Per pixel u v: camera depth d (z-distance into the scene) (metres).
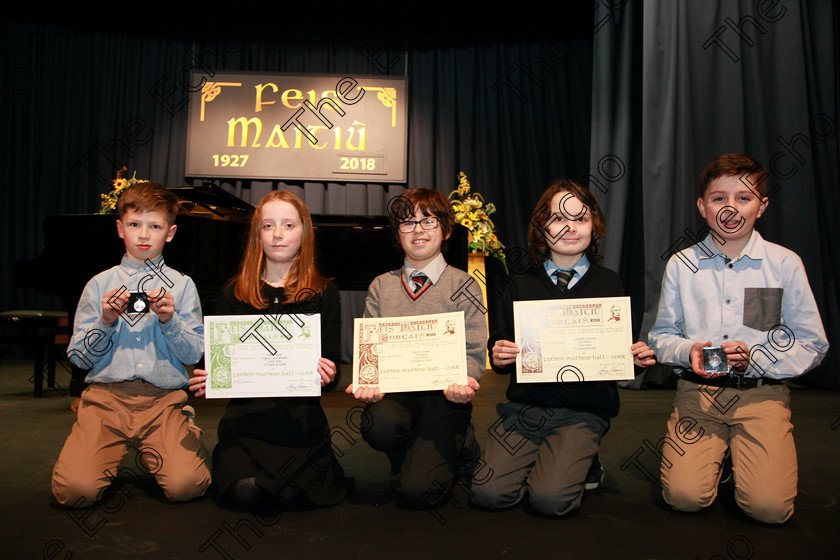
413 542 1.36
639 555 1.29
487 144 5.93
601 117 4.41
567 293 1.73
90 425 1.61
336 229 3.49
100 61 5.97
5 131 5.80
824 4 4.10
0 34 5.80
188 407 1.83
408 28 5.98
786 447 1.52
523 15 5.84
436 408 1.71
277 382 1.56
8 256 5.76
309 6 5.98
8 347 5.57
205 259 3.23
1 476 1.87
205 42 6.00
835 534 1.41
